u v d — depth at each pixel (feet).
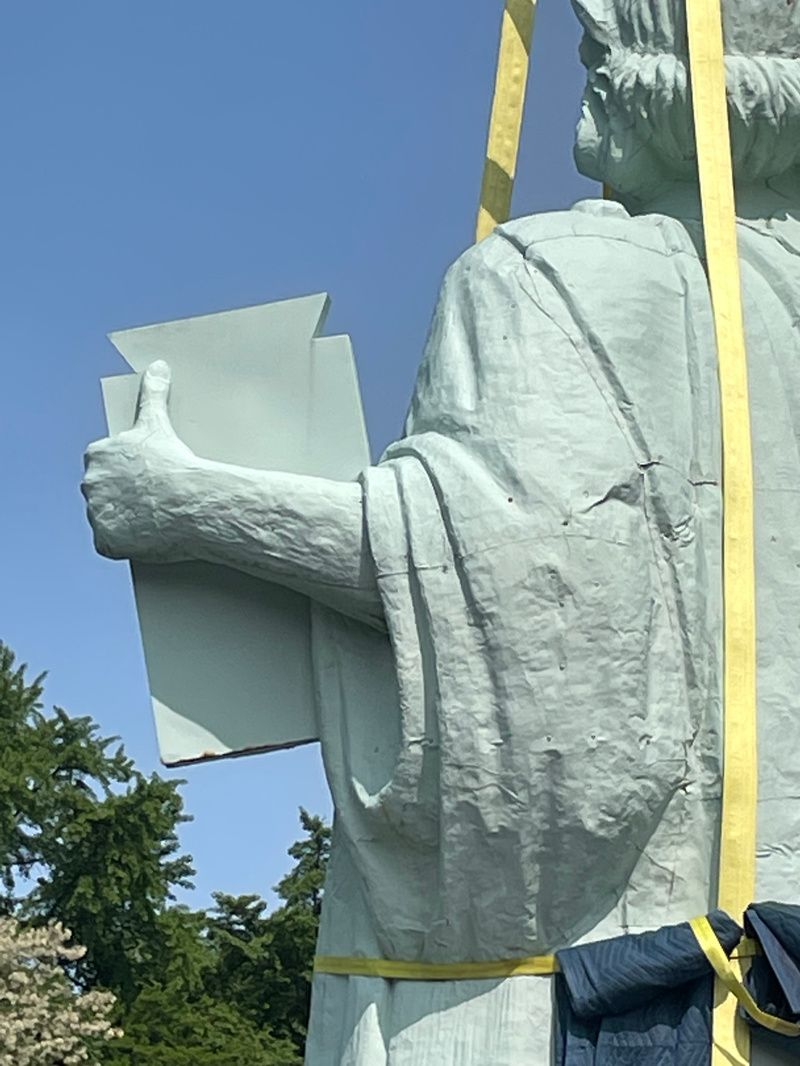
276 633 11.57
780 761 10.58
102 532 11.10
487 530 10.28
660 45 12.03
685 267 11.44
